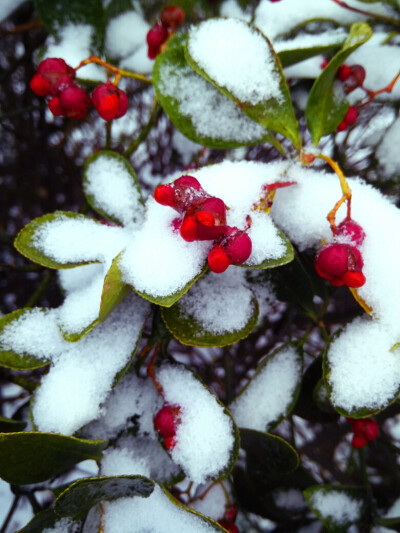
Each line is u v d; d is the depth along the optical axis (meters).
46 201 0.34
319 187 0.22
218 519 0.25
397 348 0.21
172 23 0.23
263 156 0.30
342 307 0.31
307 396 0.24
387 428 0.31
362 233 0.21
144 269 0.20
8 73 0.31
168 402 0.22
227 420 0.21
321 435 0.33
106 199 0.23
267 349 0.32
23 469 0.20
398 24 0.25
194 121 0.22
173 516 0.21
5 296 0.34
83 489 0.19
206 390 0.22
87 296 0.21
